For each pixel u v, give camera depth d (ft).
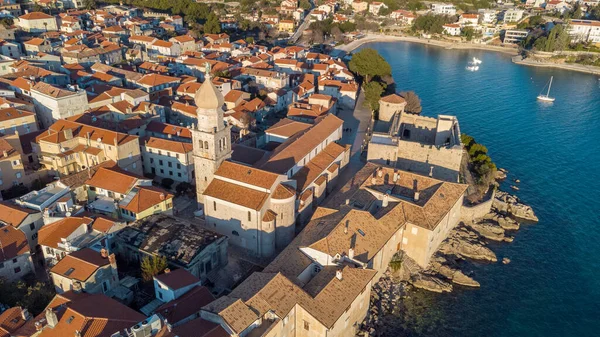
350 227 301.22
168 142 402.11
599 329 299.99
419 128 545.03
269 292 238.27
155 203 326.85
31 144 397.19
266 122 545.44
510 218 415.44
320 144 410.72
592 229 405.18
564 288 333.62
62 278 253.03
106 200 338.95
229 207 320.70
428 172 439.63
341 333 255.09
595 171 510.99
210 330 213.46
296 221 354.13
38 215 303.68
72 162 385.70
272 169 348.38
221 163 335.67
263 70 655.76
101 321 212.43
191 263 273.95
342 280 258.98
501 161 530.68
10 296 243.19
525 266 354.74
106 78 568.41
